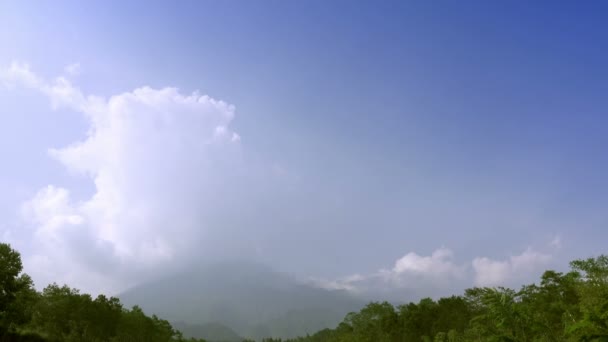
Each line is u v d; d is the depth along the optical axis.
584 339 22.83
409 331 116.94
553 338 38.88
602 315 22.52
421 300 129.50
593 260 38.47
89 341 102.12
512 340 30.88
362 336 130.50
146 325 142.00
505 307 32.12
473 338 60.78
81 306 109.88
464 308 104.56
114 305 125.12
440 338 78.44
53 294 110.12
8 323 66.75
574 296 66.12
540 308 64.38
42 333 90.94
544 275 74.19
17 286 66.44
